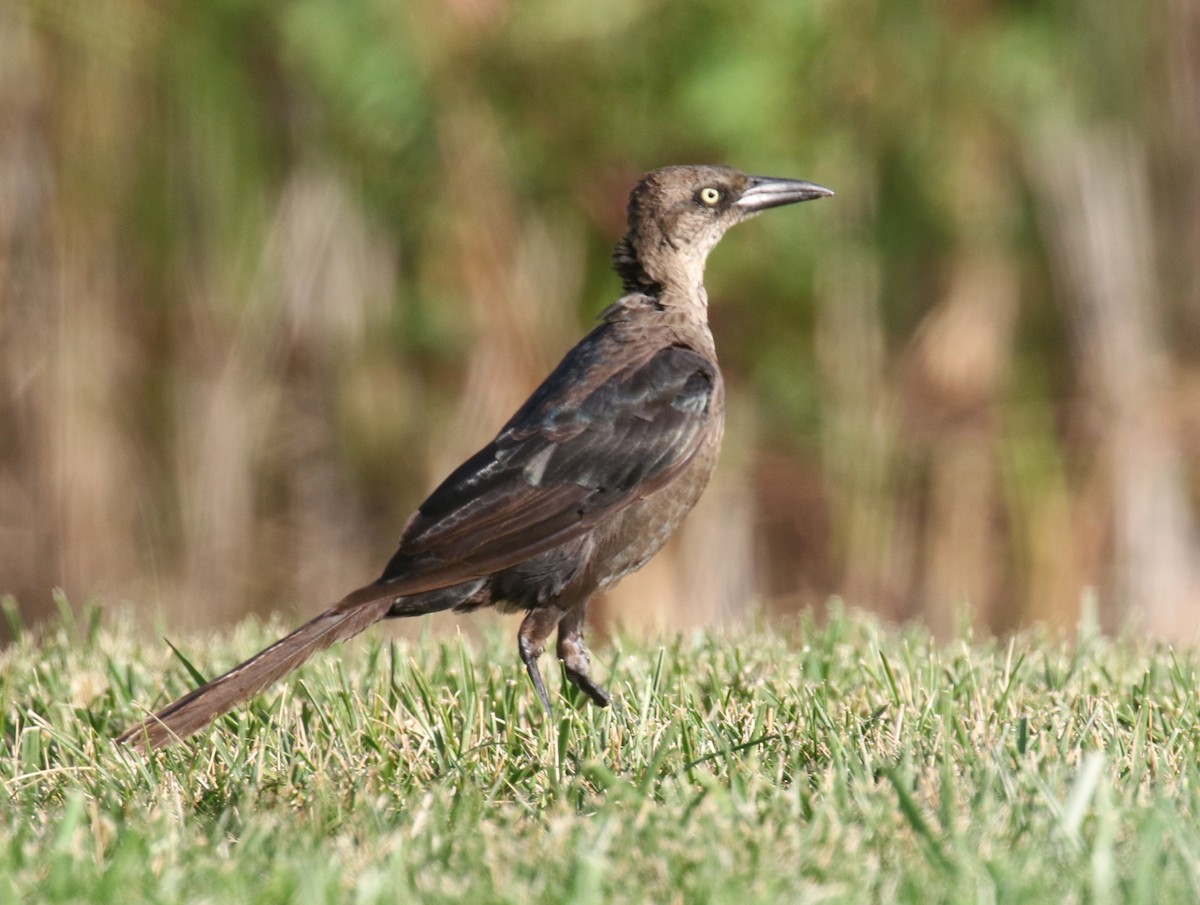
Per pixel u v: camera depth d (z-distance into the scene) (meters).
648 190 8.30
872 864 4.89
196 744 6.61
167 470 16.56
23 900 4.73
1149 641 9.23
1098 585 16.88
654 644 8.77
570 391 7.60
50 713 7.24
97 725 7.26
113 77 16.42
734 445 17.03
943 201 17.33
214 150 16.66
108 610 15.91
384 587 6.95
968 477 17.06
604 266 16.70
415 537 7.16
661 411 7.61
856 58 17.08
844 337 17.16
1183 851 4.83
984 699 6.87
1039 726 6.43
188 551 16.47
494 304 16.34
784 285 17.25
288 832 5.38
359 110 16.25
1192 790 5.46
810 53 16.92
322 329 16.81
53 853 4.98
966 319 17.27
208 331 16.66
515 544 7.23
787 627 9.33
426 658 8.28
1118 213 17.12
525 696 7.44
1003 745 5.96
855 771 5.71
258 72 16.80
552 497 7.33
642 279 8.26
